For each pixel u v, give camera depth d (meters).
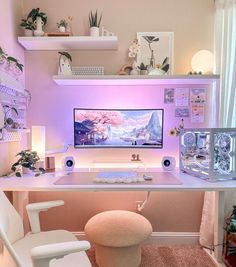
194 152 1.88
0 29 1.75
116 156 2.21
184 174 1.91
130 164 2.15
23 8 2.16
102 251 1.66
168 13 2.15
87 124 2.18
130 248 1.64
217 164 1.68
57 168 2.16
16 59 1.86
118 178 1.70
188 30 2.15
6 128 1.71
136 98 2.20
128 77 1.93
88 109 2.18
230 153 1.72
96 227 1.67
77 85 2.19
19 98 2.01
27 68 2.19
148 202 2.20
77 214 2.22
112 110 2.18
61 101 2.20
